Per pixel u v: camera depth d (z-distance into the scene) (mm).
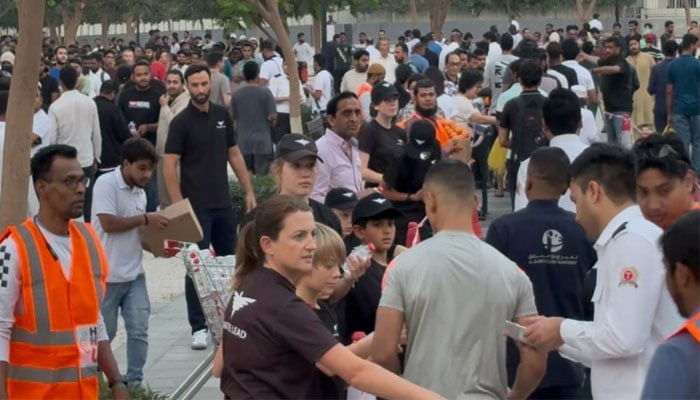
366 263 6535
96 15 64062
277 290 5168
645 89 22875
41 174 5941
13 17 64125
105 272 6188
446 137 11383
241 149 18719
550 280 6797
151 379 9938
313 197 9617
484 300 5566
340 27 59594
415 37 35219
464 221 5703
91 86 25047
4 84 12125
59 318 5922
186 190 10977
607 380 5566
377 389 5031
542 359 5758
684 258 3988
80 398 6012
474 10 62938
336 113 9688
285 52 19484
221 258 7637
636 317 5355
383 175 9539
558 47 16203
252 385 5145
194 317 10898
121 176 9055
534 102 12906
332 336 5254
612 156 5602
